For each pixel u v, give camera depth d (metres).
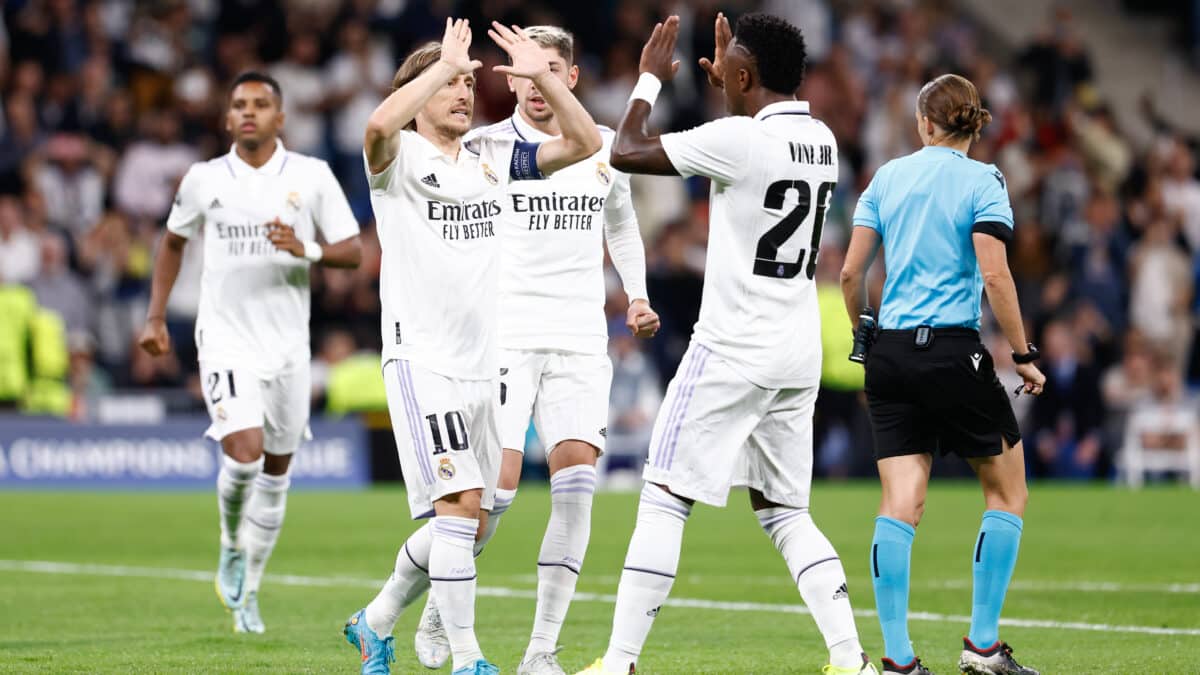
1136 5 92.25
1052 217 72.25
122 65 68.06
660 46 19.22
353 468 57.91
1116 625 25.09
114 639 23.36
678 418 18.81
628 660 18.83
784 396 19.09
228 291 25.97
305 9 71.62
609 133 23.02
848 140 75.12
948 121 19.47
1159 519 45.44
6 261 59.59
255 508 25.77
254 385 25.53
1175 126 89.94
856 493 54.12
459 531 18.44
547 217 22.34
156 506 48.56
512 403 22.03
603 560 35.19
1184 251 71.81
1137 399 63.03
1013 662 19.41
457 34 18.48
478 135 19.28
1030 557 35.84
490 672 18.39
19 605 27.48
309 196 26.41
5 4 67.81
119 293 60.56
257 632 24.25
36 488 55.50
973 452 19.25
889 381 19.17
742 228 18.66
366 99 67.94
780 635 24.06
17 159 63.66
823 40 80.81
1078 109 78.62
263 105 26.17
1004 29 89.12
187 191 26.36
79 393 57.00
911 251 19.16
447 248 18.56
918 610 27.08
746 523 45.84
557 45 22.80
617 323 59.59
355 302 61.56
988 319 63.94
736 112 19.16
